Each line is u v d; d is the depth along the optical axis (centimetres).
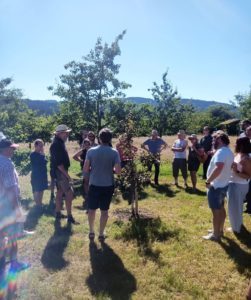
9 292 299
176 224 485
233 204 441
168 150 1440
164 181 812
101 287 313
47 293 299
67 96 849
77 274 335
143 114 898
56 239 423
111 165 400
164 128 1694
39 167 553
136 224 471
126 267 351
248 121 611
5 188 306
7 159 313
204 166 819
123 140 515
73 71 844
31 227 468
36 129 1909
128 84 859
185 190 711
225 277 334
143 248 396
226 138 402
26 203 596
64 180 477
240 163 430
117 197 636
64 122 871
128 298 296
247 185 441
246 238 428
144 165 543
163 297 298
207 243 413
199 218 516
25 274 333
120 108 862
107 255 378
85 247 399
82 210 560
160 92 1689
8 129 1490
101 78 838
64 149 477
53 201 614
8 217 316
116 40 838
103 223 411
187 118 1825
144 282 322
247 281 327
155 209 566
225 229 460
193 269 348
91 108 845
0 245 317
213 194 409
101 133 398
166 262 362
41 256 375
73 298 294
